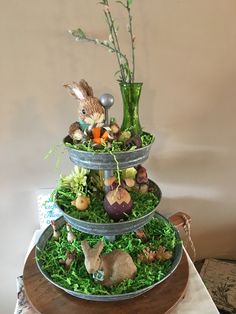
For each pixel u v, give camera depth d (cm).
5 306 99
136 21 73
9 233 89
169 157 86
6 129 79
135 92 59
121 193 57
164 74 78
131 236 68
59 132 80
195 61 78
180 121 83
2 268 93
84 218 57
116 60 75
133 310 54
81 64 75
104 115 55
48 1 70
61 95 77
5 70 74
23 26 71
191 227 95
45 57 74
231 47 78
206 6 74
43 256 64
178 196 91
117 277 55
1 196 85
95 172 62
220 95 82
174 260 62
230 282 86
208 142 86
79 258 62
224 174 91
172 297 57
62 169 84
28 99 77
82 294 54
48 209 84
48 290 58
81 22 72
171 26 74
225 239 98
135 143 55
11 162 82
